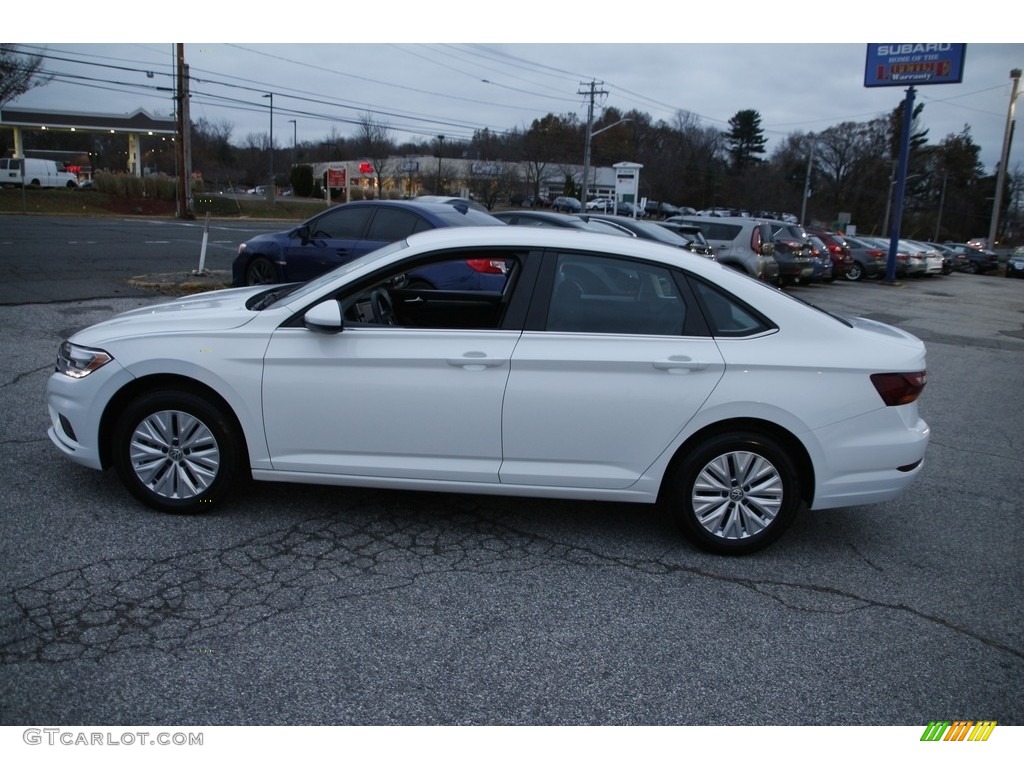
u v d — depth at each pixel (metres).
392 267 4.24
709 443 4.15
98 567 3.79
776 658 3.37
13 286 11.61
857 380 4.09
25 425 5.68
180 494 4.36
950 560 4.45
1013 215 92.38
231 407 4.24
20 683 2.93
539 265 4.17
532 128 75.50
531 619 3.56
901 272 30.09
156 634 3.28
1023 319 18.16
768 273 17.88
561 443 4.13
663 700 3.06
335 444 4.23
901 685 3.24
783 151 98.88
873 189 88.88
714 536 4.25
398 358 4.09
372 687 3.02
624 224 15.20
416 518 4.58
